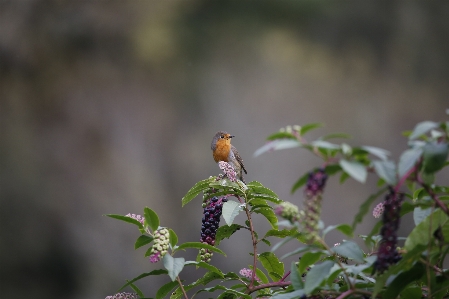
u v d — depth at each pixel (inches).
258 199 111.1
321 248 78.4
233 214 104.4
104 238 713.0
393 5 895.1
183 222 740.0
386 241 73.5
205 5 869.2
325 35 882.8
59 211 717.9
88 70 837.2
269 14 876.0
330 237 627.8
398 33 892.0
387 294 78.6
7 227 689.6
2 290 657.0
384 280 74.2
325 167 70.9
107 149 793.6
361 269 79.4
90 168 773.3
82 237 709.3
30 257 682.8
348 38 885.8
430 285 78.4
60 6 838.5
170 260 92.4
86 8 843.4
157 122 817.5
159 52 853.8
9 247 678.5
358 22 887.1
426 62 888.3
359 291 79.2
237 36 863.7
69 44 839.7
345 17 885.8
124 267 697.6
